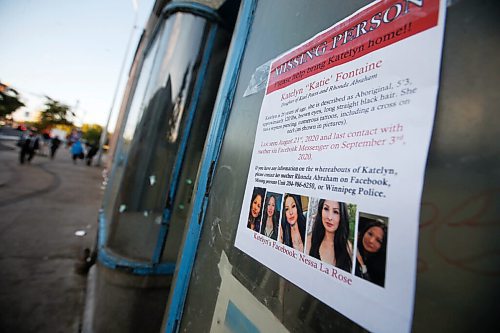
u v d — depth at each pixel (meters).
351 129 0.56
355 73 0.59
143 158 2.21
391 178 0.47
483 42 0.42
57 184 7.85
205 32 2.16
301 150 0.68
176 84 2.14
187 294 1.05
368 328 0.45
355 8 0.63
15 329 1.99
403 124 0.48
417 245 0.42
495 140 0.38
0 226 3.91
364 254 0.48
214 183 1.06
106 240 2.30
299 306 0.59
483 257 0.37
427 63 0.47
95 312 2.05
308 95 0.71
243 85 1.06
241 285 0.78
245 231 0.81
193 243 1.08
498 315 0.34
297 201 0.65
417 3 0.51
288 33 0.87
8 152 15.13
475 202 0.39
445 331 0.38
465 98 0.42
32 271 2.84
